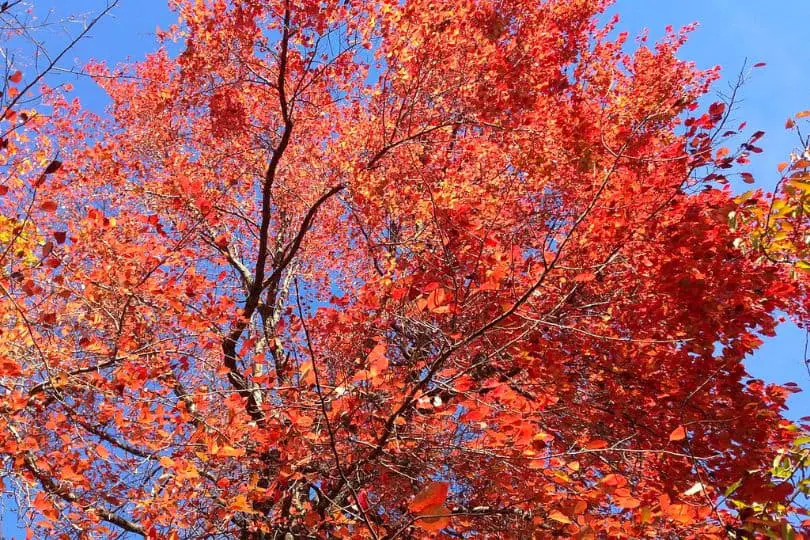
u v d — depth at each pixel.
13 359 5.41
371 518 5.37
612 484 4.59
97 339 5.98
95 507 5.61
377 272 7.61
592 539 4.25
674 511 4.39
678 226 6.25
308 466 5.76
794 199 4.17
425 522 2.92
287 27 6.39
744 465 5.56
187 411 5.70
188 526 5.43
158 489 5.48
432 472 5.82
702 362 6.32
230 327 6.61
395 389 4.97
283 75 6.60
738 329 6.18
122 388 5.50
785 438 5.67
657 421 6.35
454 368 5.20
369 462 5.37
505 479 5.38
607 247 6.30
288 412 5.14
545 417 5.93
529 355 5.94
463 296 5.25
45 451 5.59
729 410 6.08
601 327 6.37
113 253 5.87
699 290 6.15
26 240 5.52
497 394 4.68
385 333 6.76
